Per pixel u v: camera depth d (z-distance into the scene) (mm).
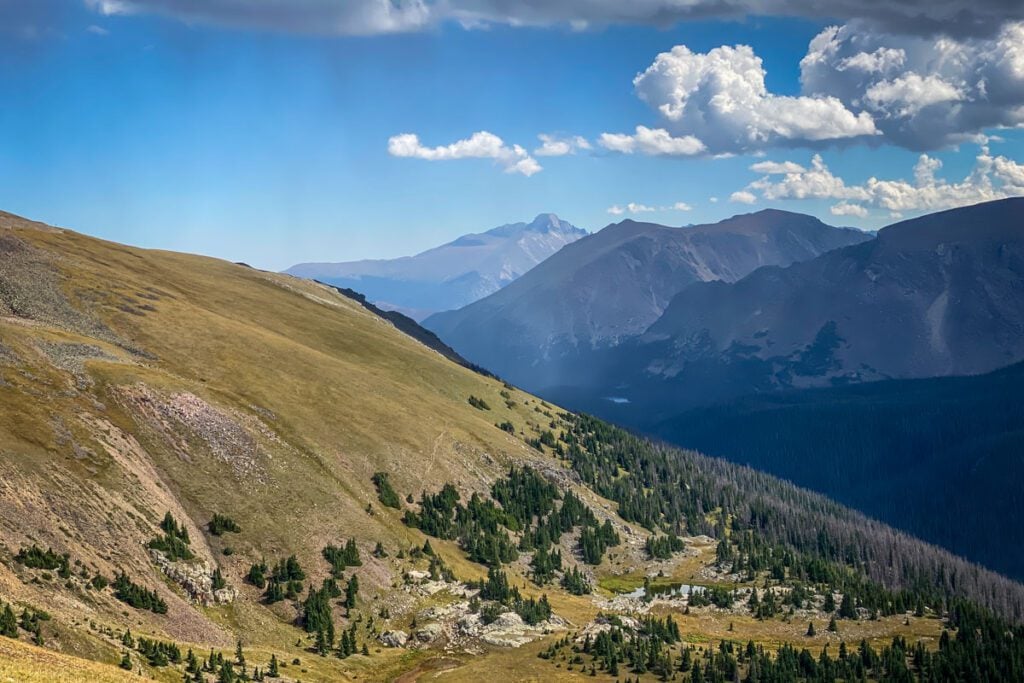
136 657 133875
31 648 112438
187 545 182750
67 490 168000
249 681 144875
